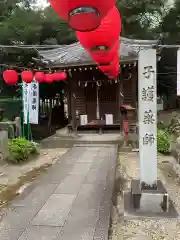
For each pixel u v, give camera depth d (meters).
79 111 12.12
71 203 4.77
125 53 10.37
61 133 12.34
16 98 16.05
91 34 2.81
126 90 11.47
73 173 6.69
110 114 11.87
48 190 5.48
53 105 19.81
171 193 5.55
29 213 4.39
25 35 14.97
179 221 4.28
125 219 4.41
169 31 19.03
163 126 11.98
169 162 7.98
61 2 1.62
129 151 9.37
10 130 10.02
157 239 3.78
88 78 11.89
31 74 7.48
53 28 16.53
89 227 3.86
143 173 4.79
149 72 4.63
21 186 6.19
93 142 10.23
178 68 7.12
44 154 9.47
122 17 18.03
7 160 8.28
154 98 4.68
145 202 4.61
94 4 1.64
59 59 11.25
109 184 5.77
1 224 4.04
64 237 3.62
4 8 15.80
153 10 18.59
